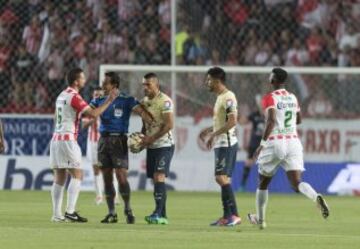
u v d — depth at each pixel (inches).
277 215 2332.7
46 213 2247.8
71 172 2017.7
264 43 3617.1
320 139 3257.9
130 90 3196.4
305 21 3666.3
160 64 3513.8
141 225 1930.4
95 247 1472.7
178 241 1584.6
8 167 3243.1
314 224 2071.9
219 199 2864.2
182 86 3248.0
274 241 1619.1
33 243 1519.4
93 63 3447.3
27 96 3373.5
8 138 3248.0
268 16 3634.4
